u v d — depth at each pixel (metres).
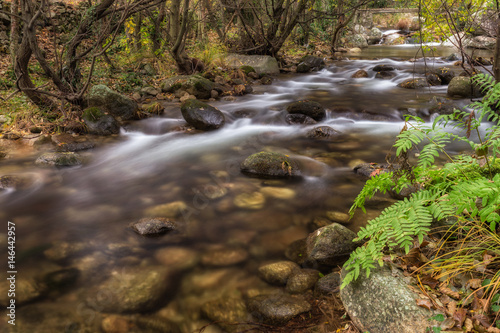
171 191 4.46
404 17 28.22
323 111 7.58
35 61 9.39
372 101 8.72
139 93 9.16
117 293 2.74
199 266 3.04
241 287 2.79
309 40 20.20
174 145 6.25
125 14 6.94
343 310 2.48
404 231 2.35
